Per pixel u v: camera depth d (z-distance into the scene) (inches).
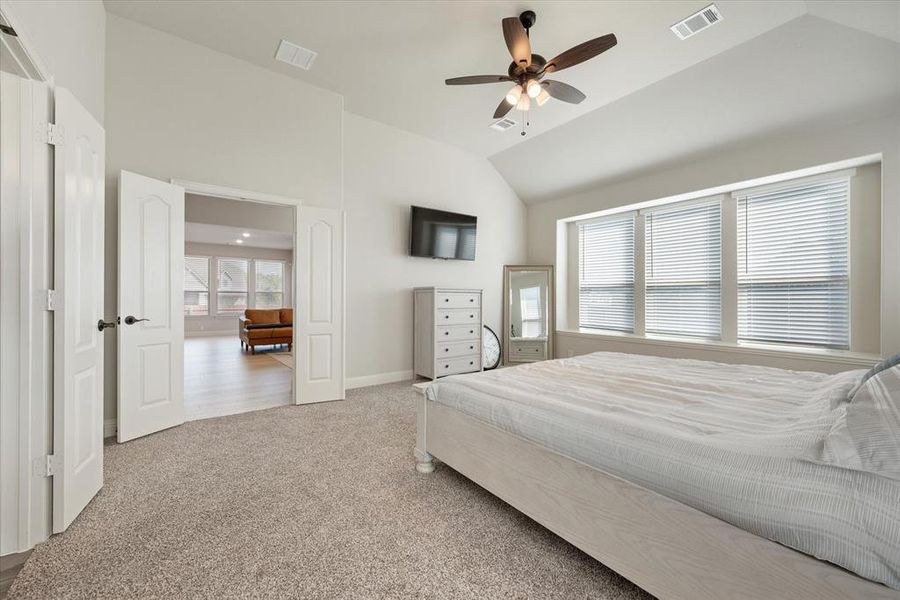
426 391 82.4
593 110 149.3
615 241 192.4
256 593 49.4
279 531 62.6
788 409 56.1
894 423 34.3
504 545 59.5
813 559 32.6
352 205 161.8
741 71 115.6
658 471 43.0
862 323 119.7
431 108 156.3
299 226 138.3
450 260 194.5
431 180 186.1
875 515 30.3
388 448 98.0
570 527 52.2
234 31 114.0
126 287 101.4
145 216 106.3
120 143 109.3
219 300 392.2
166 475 82.3
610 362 102.7
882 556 29.2
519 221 223.1
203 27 112.9
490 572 53.5
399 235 176.2
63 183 63.5
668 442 44.4
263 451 95.6
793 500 33.9
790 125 122.3
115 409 108.0
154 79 114.3
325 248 143.9
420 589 50.3
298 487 77.4
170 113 116.6
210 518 66.3
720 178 143.4
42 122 61.5
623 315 188.4
